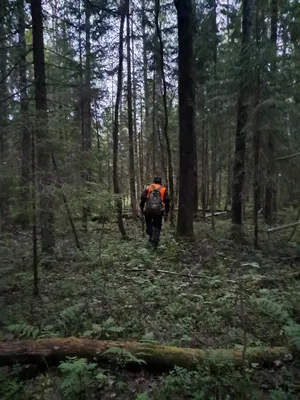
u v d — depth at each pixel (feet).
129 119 37.81
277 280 18.12
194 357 10.30
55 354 10.60
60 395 8.90
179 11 27.30
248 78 25.79
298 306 14.08
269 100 23.48
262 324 12.86
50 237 23.57
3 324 13.52
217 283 17.92
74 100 41.68
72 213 20.42
